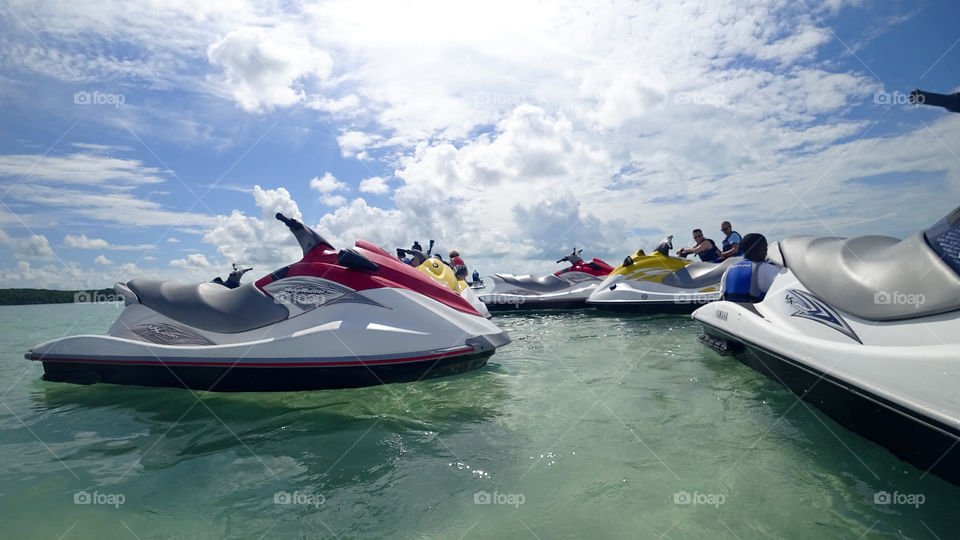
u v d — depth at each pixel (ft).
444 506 5.64
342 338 10.29
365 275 11.30
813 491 5.75
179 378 10.50
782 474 6.23
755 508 5.41
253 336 10.65
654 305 25.35
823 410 8.14
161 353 10.48
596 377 11.59
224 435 8.08
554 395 10.12
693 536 4.88
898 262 7.22
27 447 7.64
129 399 10.11
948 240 6.59
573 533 4.99
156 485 6.31
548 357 14.21
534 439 7.72
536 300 31.12
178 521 5.41
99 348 10.80
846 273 8.25
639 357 13.85
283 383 10.25
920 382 5.74
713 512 5.35
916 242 7.10
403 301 11.16
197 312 11.14
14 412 9.37
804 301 9.34
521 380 11.41
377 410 9.27
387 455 7.18
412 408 9.36
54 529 5.25
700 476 6.25
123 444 7.73
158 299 11.50
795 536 4.85
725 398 9.57
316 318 10.71
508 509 5.53
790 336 9.17
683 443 7.36
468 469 6.65
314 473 6.61
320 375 10.19
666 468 6.51
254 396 10.18
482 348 11.43
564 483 6.16
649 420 8.45
